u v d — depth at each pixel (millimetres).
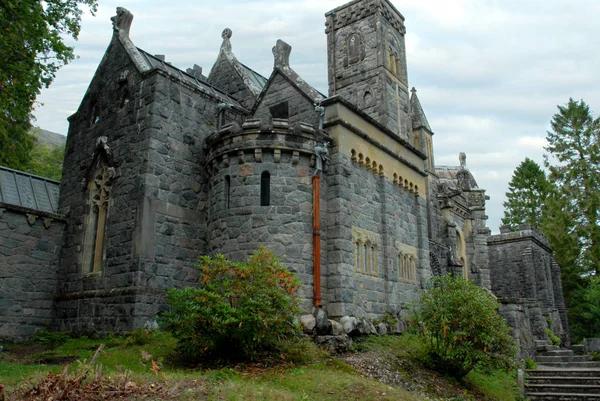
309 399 10602
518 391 18438
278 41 22969
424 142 39438
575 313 44438
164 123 19203
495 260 46969
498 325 16031
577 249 48000
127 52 21062
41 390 8664
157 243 18016
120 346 15383
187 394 9148
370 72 28766
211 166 19297
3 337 18750
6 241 19469
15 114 18844
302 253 17375
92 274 19250
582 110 52594
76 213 21188
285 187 17812
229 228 17719
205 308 12945
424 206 25609
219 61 26750
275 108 22281
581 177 48938
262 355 13984
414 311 17875
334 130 19344
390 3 30703
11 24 17156
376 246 20812
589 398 18094
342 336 16203
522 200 65438
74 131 22953
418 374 15383
